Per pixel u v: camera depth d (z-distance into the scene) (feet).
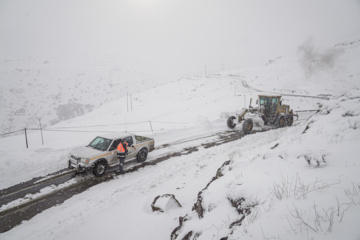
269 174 14.53
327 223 8.27
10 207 20.71
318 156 14.17
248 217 10.76
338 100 33.09
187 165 30.07
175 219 16.74
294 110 87.51
